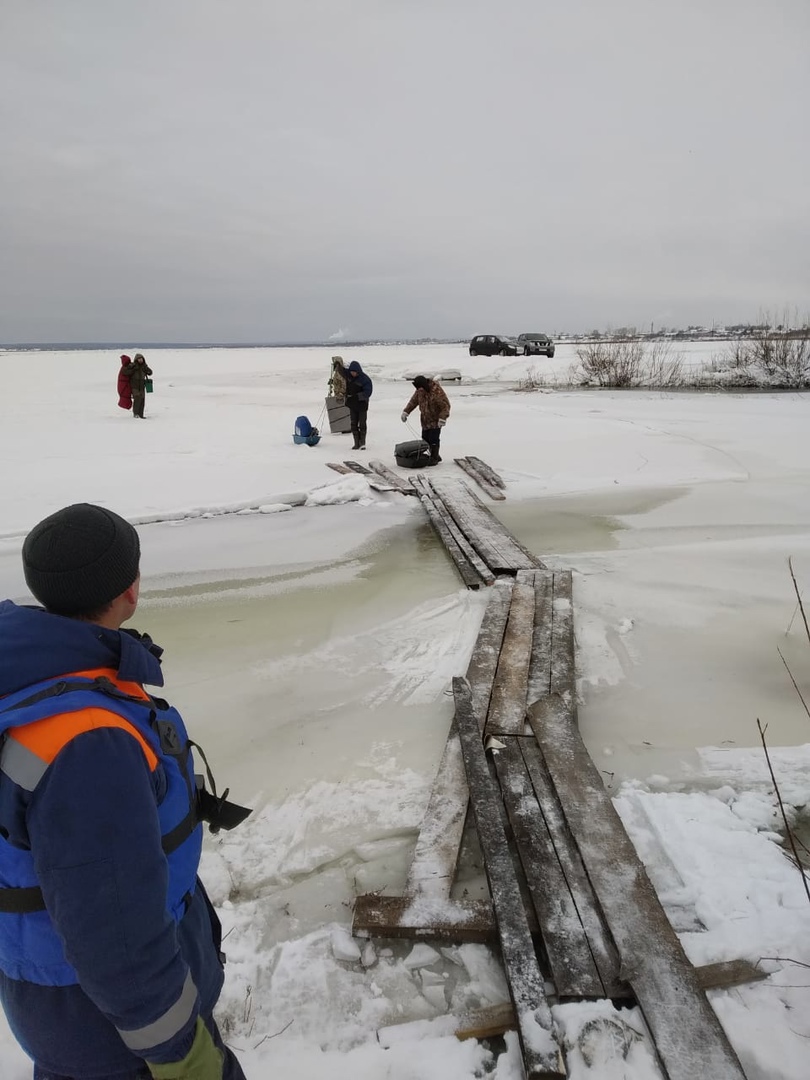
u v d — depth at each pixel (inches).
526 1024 86.8
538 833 119.0
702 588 246.1
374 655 201.8
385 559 286.4
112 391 1016.9
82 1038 51.5
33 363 2041.1
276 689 184.4
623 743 155.6
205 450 523.8
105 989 44.8
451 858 117.0
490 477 416.8
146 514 346.0
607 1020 88.6
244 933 107.4
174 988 47.8
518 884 109.5
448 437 582.2
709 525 322.0
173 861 54.9
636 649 201.9
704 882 111.7
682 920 106.0
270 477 430.9
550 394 991.6
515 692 166.4
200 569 279.7
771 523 321.7
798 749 150.9
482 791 128.1
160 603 246.1
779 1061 85.0
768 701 172.7
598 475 432.1
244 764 151.8
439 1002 95.6
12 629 49.8
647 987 90.7
